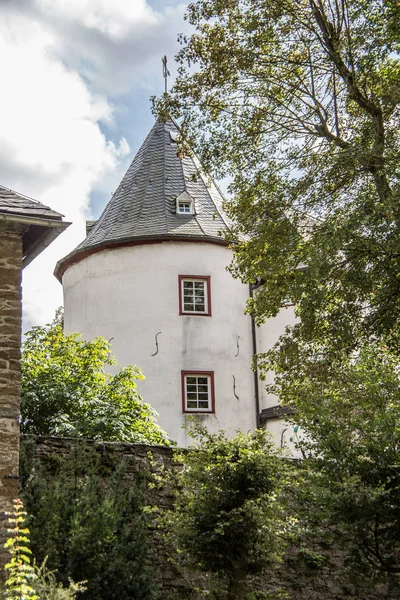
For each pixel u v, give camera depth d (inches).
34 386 884.6
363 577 605.3
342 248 724.0
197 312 1157.1
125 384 940.0
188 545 576.4
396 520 573.3
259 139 830.5
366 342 727.1
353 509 569.3
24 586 426.6
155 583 576.4
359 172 751.1
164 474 655.1
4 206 565.6
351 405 651.5
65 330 1209.4
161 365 1129.4
